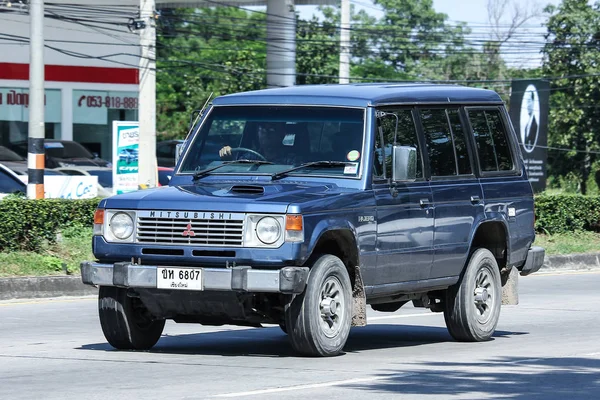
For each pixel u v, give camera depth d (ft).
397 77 465.47
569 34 355.56
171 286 74.69
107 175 217.56
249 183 81.00
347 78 276.00
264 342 91.40
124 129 186.50
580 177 354.74
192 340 92.53
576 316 115.14
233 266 74.02
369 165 81.05
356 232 78.69
